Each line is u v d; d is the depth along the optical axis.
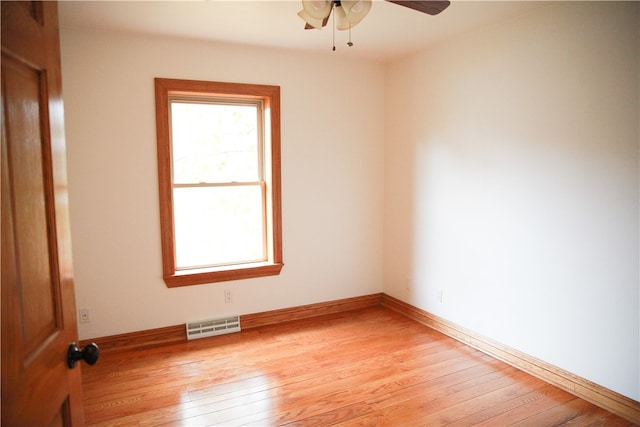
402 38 3.21
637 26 2.12
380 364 2.92
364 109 3.98
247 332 3.55
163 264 3.29
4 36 0.74
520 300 2.81
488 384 2.64
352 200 4.02
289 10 2.61
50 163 0.94
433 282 3.58
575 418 2.27
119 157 3.10
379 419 2.27
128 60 3.06
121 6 2.53
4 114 0.73
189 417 2.29
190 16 2.71
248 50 3.42
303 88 3.67
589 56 2.33
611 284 2.30
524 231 2.76
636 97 2.14
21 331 0.78
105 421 2.25
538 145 2.64
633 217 2.18
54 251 0.96
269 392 2.55
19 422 0.77
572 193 2.46
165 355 3.09
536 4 2.52
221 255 3.63
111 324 3.18
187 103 3.40
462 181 3.22
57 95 1.00
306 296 3.89
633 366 2.22
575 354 2.50
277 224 3.68
